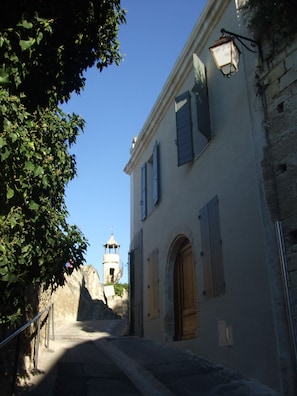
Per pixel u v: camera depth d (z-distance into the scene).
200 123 9.24
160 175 12.88
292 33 6.81
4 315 4.19
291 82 6.76
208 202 9.12
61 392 6.07
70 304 23.36
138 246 14.77
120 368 8.09
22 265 4.30
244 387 6.36
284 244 6.36
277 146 6.83
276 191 6.70
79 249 4.76
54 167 4.58
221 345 7.85
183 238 10.86
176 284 11.24
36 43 4.03
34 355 7.29
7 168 3.50
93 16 5.27
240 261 7.50
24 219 4.07
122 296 36.72
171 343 10.30
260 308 6.73
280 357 6.08
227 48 6.74
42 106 4.90
